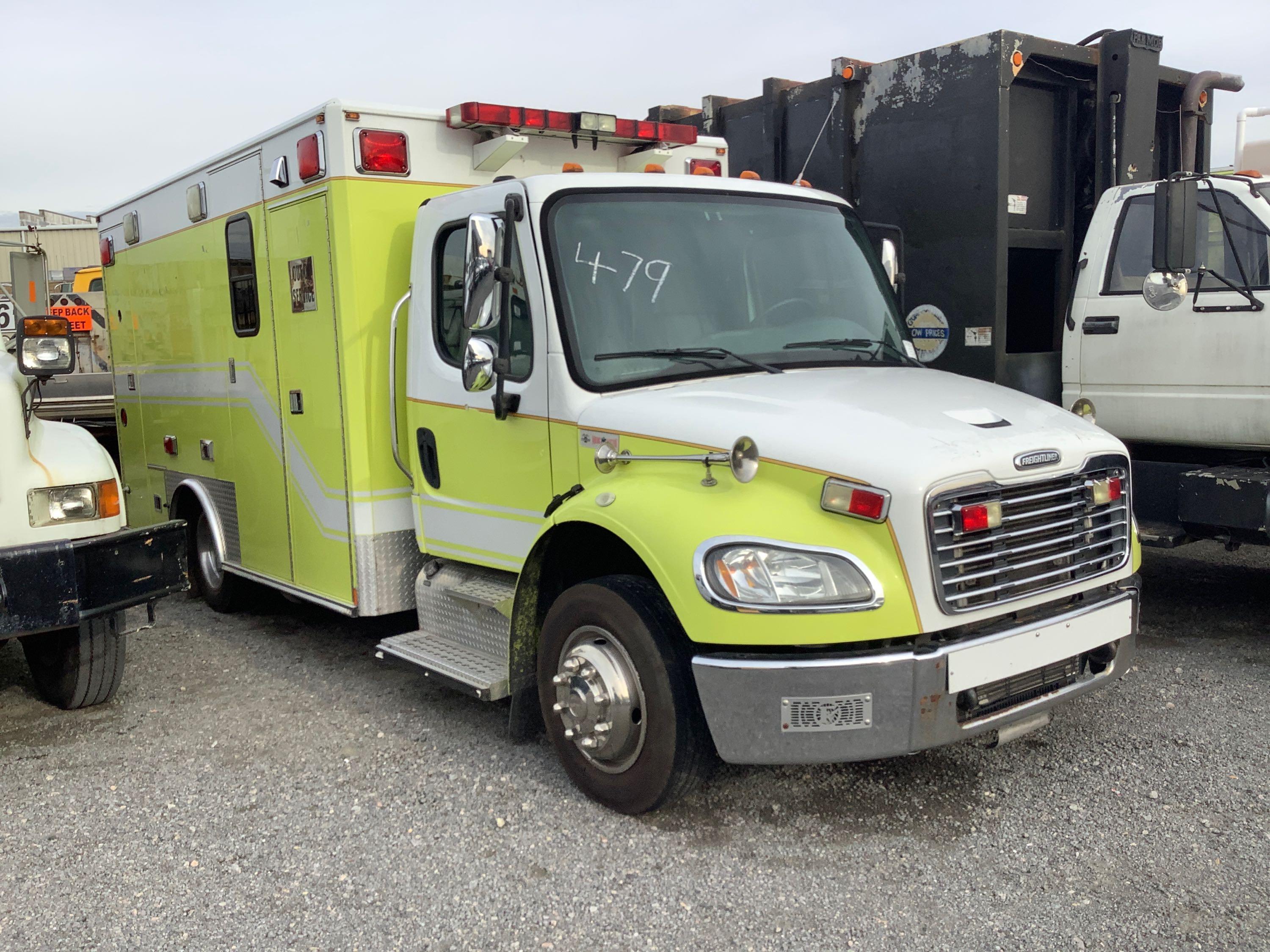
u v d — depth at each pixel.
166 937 3.31
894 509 3.34
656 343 4.32
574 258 4.30
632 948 3.14
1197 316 5.55
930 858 3.58
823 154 7.61
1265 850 3.53
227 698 5.54
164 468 7.59
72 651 5.18
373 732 4.94
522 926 3.29
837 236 5.02
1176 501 5.71
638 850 3.71
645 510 3.70
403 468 5.23
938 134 6.82
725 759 3.53
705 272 4.52
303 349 5.50
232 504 6.58
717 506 3.59
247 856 3.80
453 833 3.90
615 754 3.89
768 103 8.00
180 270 6.88
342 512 5.33
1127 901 3.26
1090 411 4.23
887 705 3.38
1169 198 5.34
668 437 3.82
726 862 3.61
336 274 5.09
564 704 4.02
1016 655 3.55
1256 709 4.74
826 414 3.72
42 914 3.47
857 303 4.88
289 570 5.98
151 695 5.64
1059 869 3.47
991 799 3.98
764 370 4.27
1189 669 5.29
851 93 7.37
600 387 4.18
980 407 3.90
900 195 7.12
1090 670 3.95
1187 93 7.23
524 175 5.46
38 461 4.61
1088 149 6.92
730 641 3.42
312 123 5.16
